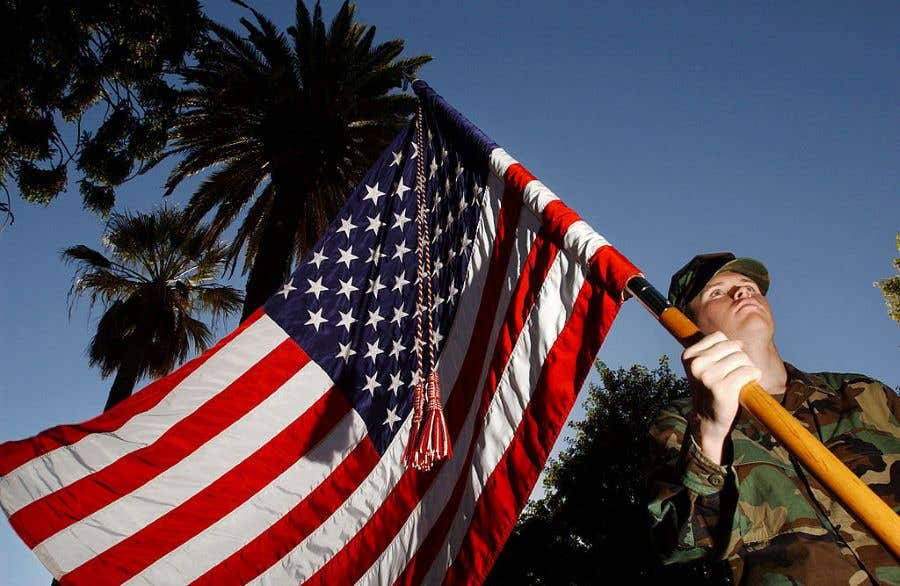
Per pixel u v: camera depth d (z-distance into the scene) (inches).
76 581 134.6
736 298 90.2
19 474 141.0
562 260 116.6
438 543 126.1
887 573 66.1
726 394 59.5
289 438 149.1
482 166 142.8
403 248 159.0
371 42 750.5
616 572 684.1
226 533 141.6
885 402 80.6
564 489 786.8
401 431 143.5
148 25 639.8
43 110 626.8
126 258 901.8
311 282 162.1
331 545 139.4
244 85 674.8
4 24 595.8
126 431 147.6
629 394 813.9
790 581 66.7
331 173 717.3
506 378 119.8
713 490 67.1
